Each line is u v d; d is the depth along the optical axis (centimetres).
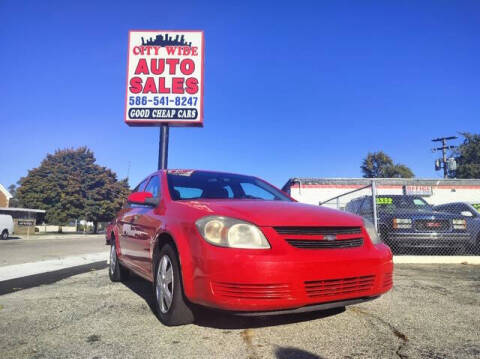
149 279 387
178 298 304
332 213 326
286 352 260
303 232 284
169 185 411
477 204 1076
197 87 1404
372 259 298
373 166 5472
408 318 345
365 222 339
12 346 278
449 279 561
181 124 1399
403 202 901
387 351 263
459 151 5019
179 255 295
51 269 714
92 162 4969
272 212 300
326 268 272
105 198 4916
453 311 371
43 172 4775
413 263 757
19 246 1719
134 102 1400
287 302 259
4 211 4306
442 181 2445
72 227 6156
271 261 260
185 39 1428
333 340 285
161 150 1383
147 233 389
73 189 4541
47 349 272
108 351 266
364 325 322
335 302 282
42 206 4575
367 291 295
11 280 582
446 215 773
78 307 397
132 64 1420
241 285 259
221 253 267
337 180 2395
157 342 283
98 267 746
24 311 380
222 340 285
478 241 766
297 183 2391
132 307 395
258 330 308
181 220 315
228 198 399
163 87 1405
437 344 278
